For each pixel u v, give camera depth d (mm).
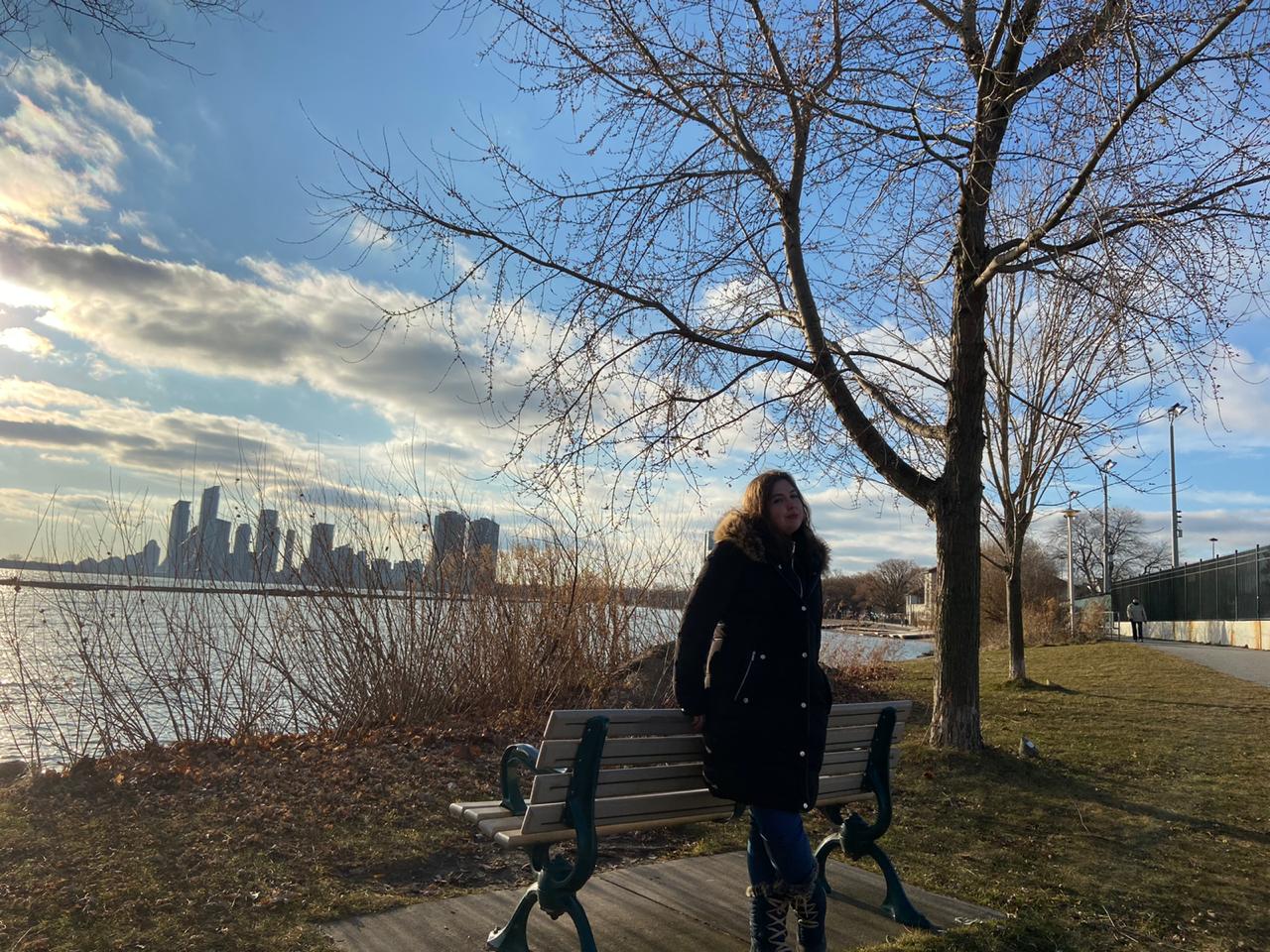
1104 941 3893
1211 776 7242
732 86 7141
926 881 4703
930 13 7461
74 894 3889
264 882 4215
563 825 3166
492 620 8938
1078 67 6262
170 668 6953
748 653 3242
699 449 7551
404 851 4848
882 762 4266
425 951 3547
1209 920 4168
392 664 8109
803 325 8047
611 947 3707
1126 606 46500
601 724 3088
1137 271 6027
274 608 7641
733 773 3189
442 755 6875
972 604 7922
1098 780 7059
